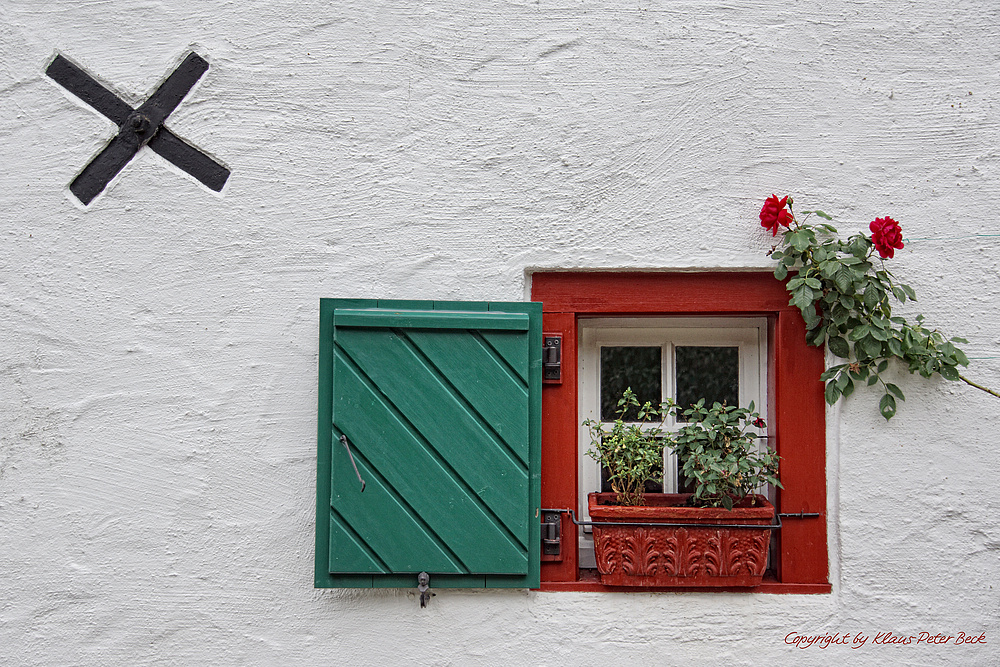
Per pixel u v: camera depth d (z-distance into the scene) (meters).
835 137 2.47
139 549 2.43
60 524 2.43
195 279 2.47
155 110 2.50
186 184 2.49
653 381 2.68
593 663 2.40
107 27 2.52
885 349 2.36
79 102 2.51
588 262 2.46
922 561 2.40
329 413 2.33
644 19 2.50
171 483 2.44
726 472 2.28
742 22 2.49
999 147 2.44
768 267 2.45
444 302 2.37
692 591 2.41
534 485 2.33
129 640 2.41
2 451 2.44
